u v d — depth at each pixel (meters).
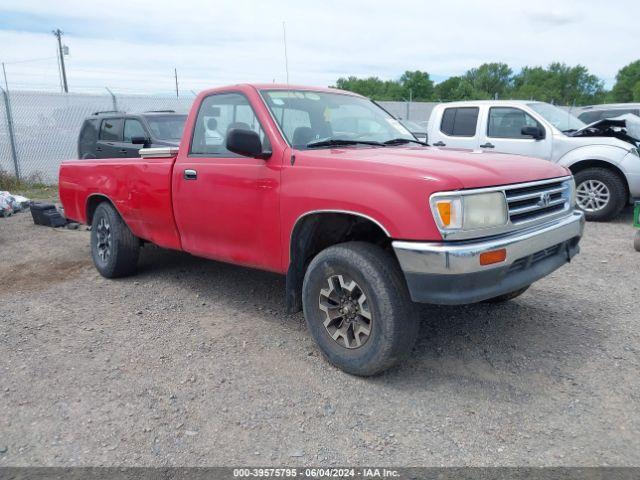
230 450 2.85
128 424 3.08
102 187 5.63
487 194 3.22
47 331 4.41
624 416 3.09
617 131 9.01
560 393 3.34
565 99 85.94
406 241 3.17
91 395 3.39
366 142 4.31
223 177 4.25
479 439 2.90
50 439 2.95
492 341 4.07
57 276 6.04
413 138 4.84
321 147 4.04
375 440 2.91
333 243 3.96
